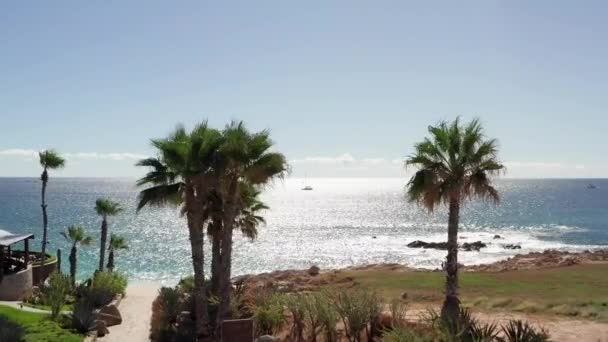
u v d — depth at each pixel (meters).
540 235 98.62
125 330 27.52
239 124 23.81
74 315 25.39
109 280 35.41
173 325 26.34
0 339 19.66
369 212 183.12
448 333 15.65
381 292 32.00
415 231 112.44
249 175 23.84
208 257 71.62
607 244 83.94
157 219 140.50
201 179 23.52
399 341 15.73
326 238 98.44
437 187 19.48
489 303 26.73
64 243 82.06
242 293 26.73
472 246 77.75
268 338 17.88
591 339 18.83
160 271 60.25
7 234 34.31
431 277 39.41
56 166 41.94
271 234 106.38
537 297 28.86
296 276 43.81
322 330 19.30
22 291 32.53
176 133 24.53
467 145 19.20
